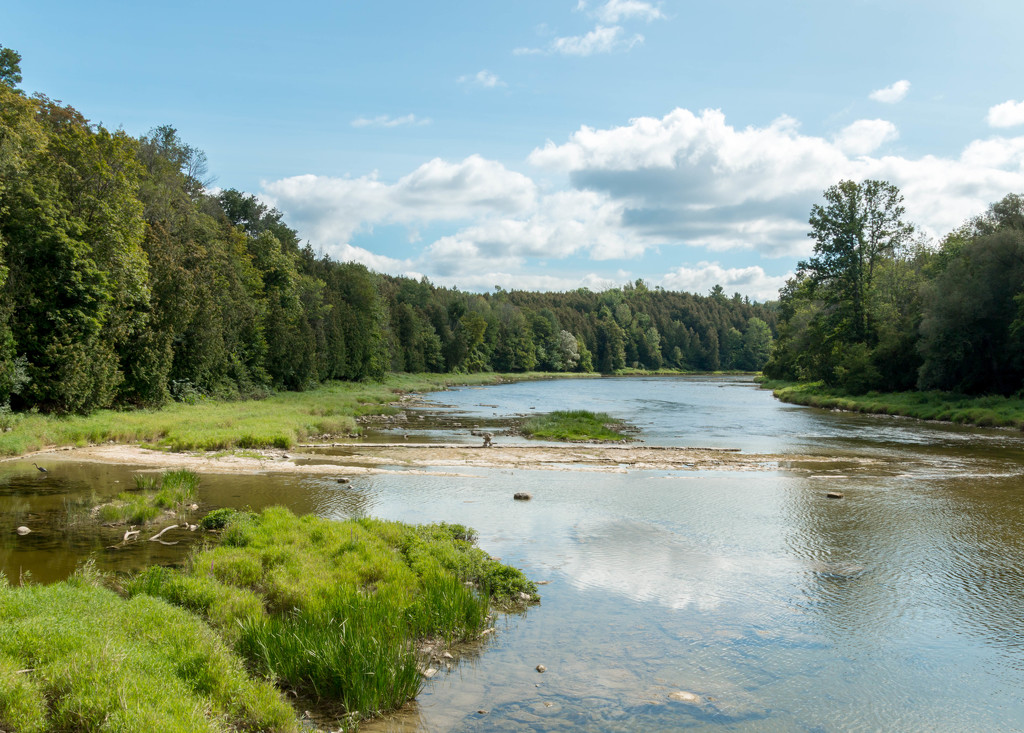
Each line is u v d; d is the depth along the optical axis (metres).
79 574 9.08
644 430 33.47
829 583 10.69
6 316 25.28
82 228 29.38
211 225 50.31
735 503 16.47
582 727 6.36
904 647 8.41
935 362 43.97
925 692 7.30
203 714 5.65
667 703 6.89
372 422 36.44
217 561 10.01
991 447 27.12
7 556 10.73
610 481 19.38
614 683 7.32
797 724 6.58
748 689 7.27
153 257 36.25
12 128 27.77
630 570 11.25
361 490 17.42
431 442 27.92
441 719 6.49
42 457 21.27
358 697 6.56
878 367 51.41
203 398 39.75
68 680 5.69
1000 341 41.38
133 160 35.47
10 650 6.10
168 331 35.06
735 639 8.55
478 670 7.61
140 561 10.67
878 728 6.56
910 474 20.81
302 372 55.41
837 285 59.34
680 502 16.56
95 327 28.92
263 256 58.66
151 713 5.35
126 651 6.39
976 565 11.59
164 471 19.14
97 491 16.11
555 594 10.11
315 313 65.06
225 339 45.38
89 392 28.52
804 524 14.38
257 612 8.38
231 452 22.44
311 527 12.39
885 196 57.41
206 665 6.53
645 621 9.09
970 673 7.77
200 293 40.12
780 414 43.31
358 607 8.30
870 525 14.33
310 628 7.72
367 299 76.62
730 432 32.72
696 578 10.87
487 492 17.56
